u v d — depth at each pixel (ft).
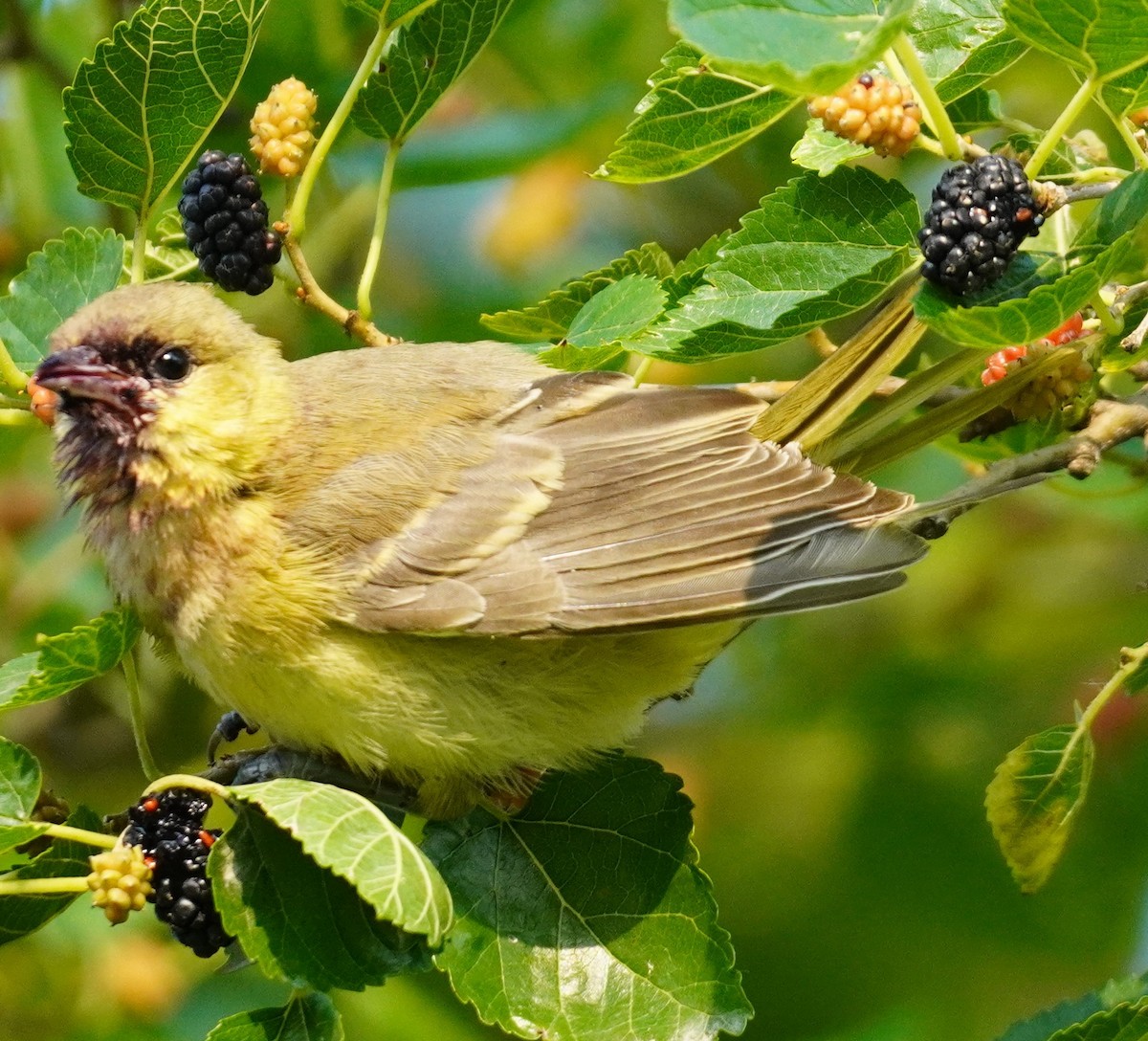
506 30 46.44
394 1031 39.88
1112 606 46.29
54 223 45.29
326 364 30.37
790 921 45.62
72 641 24.88
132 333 28.37
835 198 26.76
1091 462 27.73
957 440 32.17
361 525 27.99
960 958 44.65
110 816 26.02
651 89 27.99
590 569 27.99
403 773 28.60
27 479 46.34
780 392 32.22
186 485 28.04
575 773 27.86
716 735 48.70
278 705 27.96
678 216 49.16
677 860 26.81
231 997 39.88
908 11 19.69
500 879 26.99
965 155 25.32
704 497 28.63
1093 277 22.74
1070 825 28.27
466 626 27.35
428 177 43.19
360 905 24.50
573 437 29.45
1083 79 26.09
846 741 47.14
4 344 28.68
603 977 26.08
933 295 25.09
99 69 28.58
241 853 24.26
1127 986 27.25
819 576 27.43
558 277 48.57
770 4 20.99
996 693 46.37
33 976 38.70
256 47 40.04
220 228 29.17
